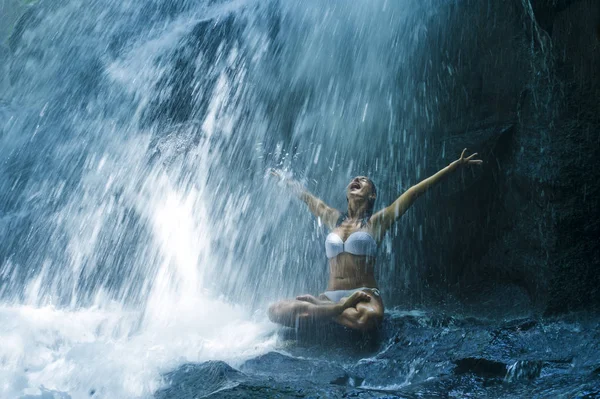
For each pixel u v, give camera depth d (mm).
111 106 10891
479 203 7953
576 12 6969
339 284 6676
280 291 9023
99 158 10758
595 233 6844
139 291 9695
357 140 9078
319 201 7375
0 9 14281
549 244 6891
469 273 8008
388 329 6363
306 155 9398
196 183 9867
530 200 7234
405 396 4363
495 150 7797
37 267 10508
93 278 10141
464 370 5145
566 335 5727
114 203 10398
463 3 8281
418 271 8297
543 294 6840
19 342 5820
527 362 4883
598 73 6934
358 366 5500
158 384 4879
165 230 9883
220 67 10117
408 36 8836
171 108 10352
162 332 6504
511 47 7707
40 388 4586
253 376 4895
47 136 11234
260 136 9742
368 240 6648
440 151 8266
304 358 5777
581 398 3926
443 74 8445
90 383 4895
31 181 11141
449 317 6711
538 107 7320
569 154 6961
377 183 8664
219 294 9047
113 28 11156
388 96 8930
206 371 4957
